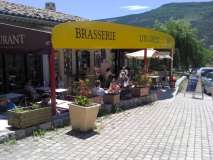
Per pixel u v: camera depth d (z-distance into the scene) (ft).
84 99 33.94
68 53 61.21
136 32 52.85
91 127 34.30
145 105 51.57
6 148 28.19
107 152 27.63
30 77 51.31
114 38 46.01
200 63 165.37
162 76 80.79
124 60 84.33
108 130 34.65
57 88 51.60
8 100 39.29
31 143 29.58
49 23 50.57
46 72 54.03
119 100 46.29
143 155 26.99
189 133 34.24
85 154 27.07
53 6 74.64
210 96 74.23
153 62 107.34
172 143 30.48
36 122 32.60
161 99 60.03
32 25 48.26
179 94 72.28
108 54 75.77
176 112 46.47
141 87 52.90
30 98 43.45
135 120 39.99
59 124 35.06
